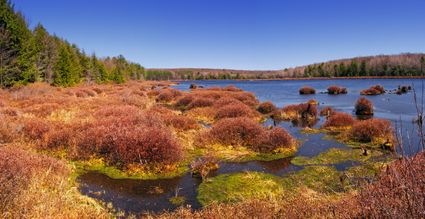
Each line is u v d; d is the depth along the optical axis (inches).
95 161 449.4
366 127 583.8
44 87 1604.3
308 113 928.9
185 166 442.0
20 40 1585.9
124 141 439.8
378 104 1178.0
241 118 615.5
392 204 174.9
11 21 1536.7
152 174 407.8
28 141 525.0
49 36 2271.2
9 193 253.4
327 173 400.8
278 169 430.0
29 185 303.0
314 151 521.7
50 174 356.8
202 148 542.9
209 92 1482.5
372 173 384.2
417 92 1652.3
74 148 473.4
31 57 1706.4
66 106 943.7
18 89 1416.1
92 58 3043.8
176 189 358.3
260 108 1052.5
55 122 620.1
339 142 580.1
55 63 2075.5
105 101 1090.7
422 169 162.1
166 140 445.4
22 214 235.8
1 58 1461.6
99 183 381.1
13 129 542.6
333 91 1823.3
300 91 1931.6
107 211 299.6
